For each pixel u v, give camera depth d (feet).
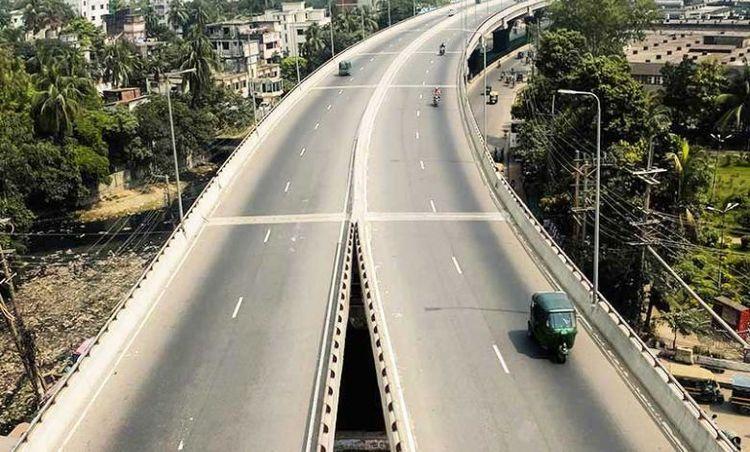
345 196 181.47
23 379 162.50
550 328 104.78
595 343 112.27
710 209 208.23
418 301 126.93
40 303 203.21
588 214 194.59
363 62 357.00
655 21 412.57
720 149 295.07
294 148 222.28
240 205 177.78
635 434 89.71
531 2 540.11
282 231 160.56
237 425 92.07
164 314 123.13
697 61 363.15
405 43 409.08
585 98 223.30
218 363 106.93
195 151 347.36
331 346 109.81
